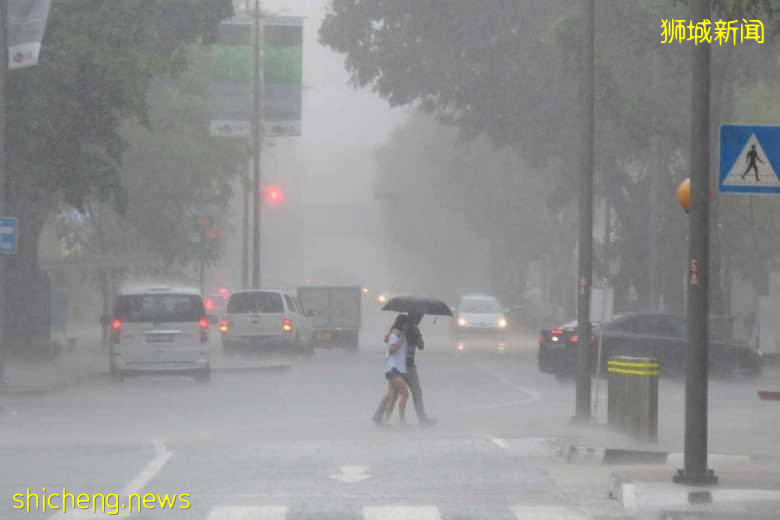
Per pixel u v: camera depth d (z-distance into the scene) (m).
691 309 29.81
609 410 39.88
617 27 86.81
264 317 89.06
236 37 97.25
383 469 34.59
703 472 29.73
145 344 66.69
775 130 29.56
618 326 70.06
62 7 67.38
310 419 50.03
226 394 62.69
